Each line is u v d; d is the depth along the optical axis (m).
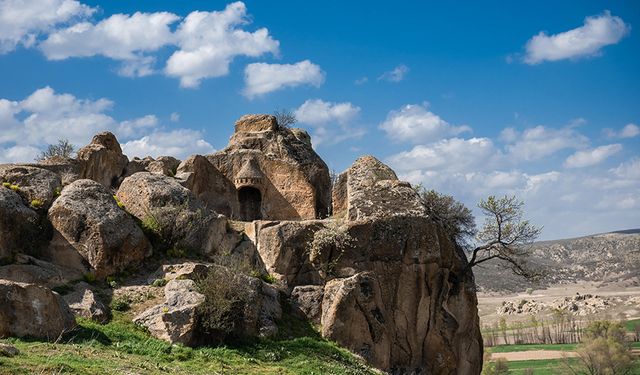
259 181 42.56
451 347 32.50
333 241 31.12
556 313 133.00
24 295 20.00
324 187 44.41
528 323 137.62
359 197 33.09
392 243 31.73
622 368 86.38
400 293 31.52
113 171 39.47
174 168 43.38
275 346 25.66
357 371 25.39
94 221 26.88
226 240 31.45
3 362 15.66
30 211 27.00
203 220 30.73
